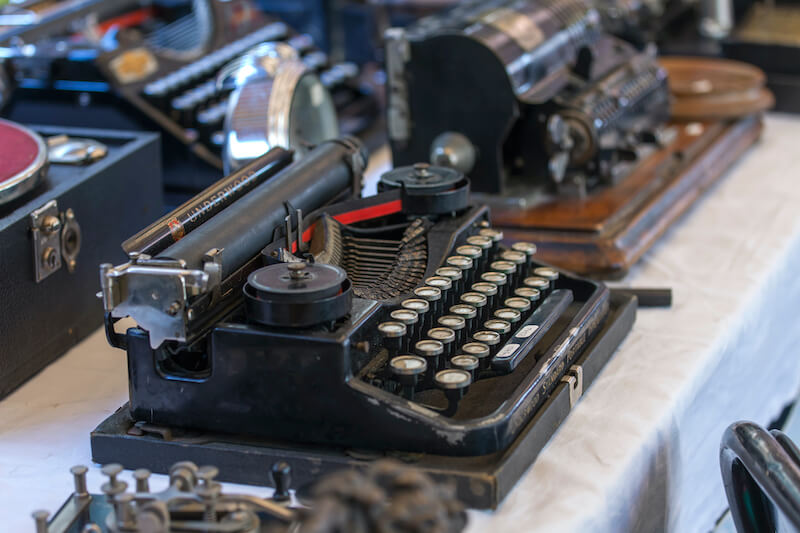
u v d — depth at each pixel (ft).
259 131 3.54
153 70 4.29
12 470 2.92
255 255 2.99
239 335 2.78
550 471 2.87
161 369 2.85
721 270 3.79
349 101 5.13
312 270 2.84
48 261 3.28
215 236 2.89
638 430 3.01
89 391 3.21
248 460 2.80
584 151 3.93
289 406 2.80
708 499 3.51
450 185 3.29
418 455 2.77
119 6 4.48
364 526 2.27
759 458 2.80
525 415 2.87
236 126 3.56
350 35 8.24
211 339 2.80
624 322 3.38
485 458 2.78
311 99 3.75
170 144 4.25
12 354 3.20
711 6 5.88
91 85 4.23
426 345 2.90
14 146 3.42
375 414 2.76
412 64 3.92
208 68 4.41
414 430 2.76
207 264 2.79
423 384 2.97
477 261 3.27
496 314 3.11
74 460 2.95
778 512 2.89
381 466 2.34
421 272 3.16
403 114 3.97
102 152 3.59
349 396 2.77
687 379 3.21
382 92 5.44
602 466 2.89
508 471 2.77
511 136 3.95
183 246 2.83
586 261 3.69
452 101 3.90
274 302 2.75
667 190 4.04
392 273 3.16
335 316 2.78
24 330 3.23
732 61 5.57
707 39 5.90
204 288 2.74
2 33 4.06
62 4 4.46
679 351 3.33
